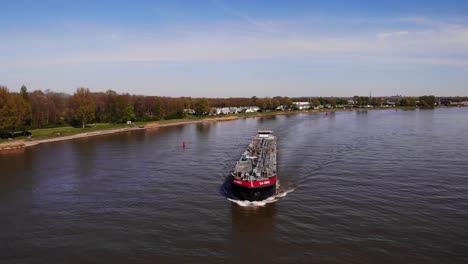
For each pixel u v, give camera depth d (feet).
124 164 367.25
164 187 280.72
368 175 304.71
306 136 561.43
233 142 516.73
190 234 194.39
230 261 166.30
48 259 171.73
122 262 167.53
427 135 552.41
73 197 260.21
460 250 173.47
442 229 195.93
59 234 198.29
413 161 358.64
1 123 503.20
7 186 290.76
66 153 437.99
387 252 172.04
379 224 203.00
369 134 573.33
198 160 383.45
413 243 180.65
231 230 198.29
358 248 176.14
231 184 256.52
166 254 173.68
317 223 205.26
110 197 258.37
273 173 264.93
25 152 449.89
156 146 486.38
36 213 229.66
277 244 181.27
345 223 204.74
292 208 228.43
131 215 222.89
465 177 295.48
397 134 569.64
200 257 170.09
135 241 187.52
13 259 172.35
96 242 187.62
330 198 246.06
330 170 323.16
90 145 503.61
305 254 171.12
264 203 238.48
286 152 415.44
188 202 244.01
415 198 244.63
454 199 241.96
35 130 623.36
